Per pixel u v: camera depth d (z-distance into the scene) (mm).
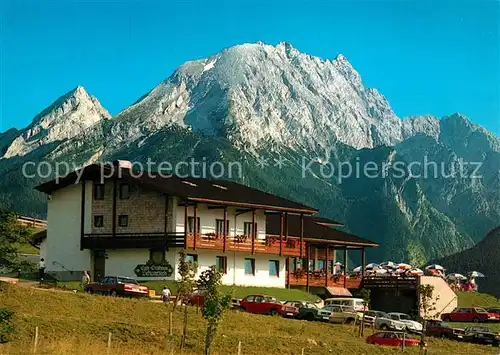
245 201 83438
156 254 80812
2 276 82875
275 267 88812
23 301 55688
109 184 84438
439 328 68938
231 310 63000
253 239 84688
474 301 102562
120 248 82562
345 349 54219
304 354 51344
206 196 80438
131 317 56688
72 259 85625
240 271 84875
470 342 67562
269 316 63906
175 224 80188
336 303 74375
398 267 117938
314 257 97938
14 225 59406
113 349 45875
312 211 89062
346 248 98562
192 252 80500
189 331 52812
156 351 47125
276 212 88562
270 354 50250
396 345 58031
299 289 91125
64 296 58656
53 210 87625
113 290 67875
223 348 50406
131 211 82750
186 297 62156
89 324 51156
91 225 84688
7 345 44312
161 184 81500
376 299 93625
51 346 44562
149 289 72188
